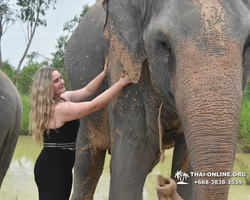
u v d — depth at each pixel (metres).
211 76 2.32
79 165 4.48
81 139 4.40
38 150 10.54
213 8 2.46
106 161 8.47
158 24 2.65
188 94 2.38
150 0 2.87
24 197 5.61
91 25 4.25
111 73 3.37
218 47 2.36
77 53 4.34
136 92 3.22
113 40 3.04
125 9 3.00
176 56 2.50
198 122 2.30
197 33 2.42
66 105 3.22
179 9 2.55
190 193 3.57
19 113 3.53
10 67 24.66
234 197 5.45
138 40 2.95
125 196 3.28
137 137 3.27
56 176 3.29
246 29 2.45
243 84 2.75
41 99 3.22
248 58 2.77
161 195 2.54
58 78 3.29
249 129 9.46
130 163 3.27
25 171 7.51
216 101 2.29
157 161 4.06
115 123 3.38
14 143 3.66
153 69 2.85
